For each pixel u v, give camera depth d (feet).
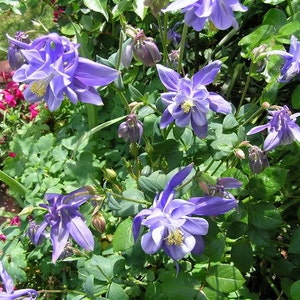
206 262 1.00
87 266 1.06
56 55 0.80
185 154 1.11
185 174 0.82
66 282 1.29
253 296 1.08
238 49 1.51
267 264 1.26
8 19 2.42
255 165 0.96
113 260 1.07
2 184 1.86
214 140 1.07
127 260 1.01
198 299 0.93
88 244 0.85
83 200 0.88
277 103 1.38
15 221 1.46
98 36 1.56
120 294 1.01
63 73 0.78
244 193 1.02
